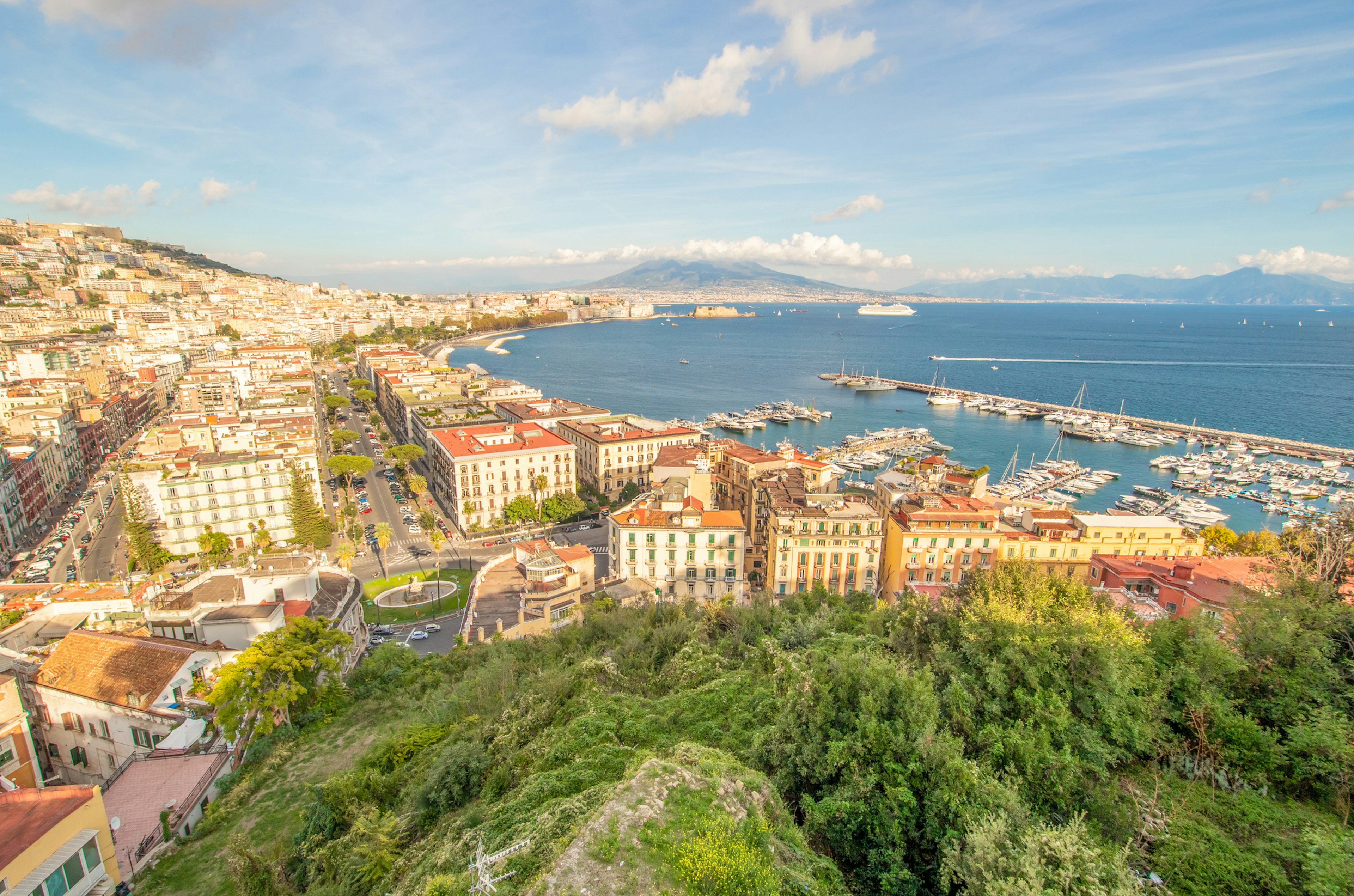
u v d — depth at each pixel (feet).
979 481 487.20
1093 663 121.60
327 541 449.48
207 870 135.03
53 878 111.24
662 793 97.50
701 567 369.09
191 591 247.29
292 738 185.06
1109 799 104.01
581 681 180.55
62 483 554.05
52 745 202.69
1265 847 93.81
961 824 93.76
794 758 111.34
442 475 554.05
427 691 213.05
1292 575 175.22
